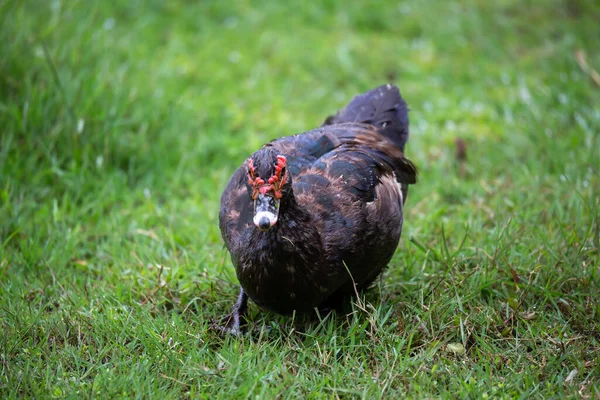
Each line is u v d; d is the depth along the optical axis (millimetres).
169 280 9797
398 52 16734
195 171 12750
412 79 15875
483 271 9570
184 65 15664
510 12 18422
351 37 17266
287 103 14828
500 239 9969
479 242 10375
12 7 13492
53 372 8000
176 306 9477
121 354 8266
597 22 17625
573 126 13648
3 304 9172
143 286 9773
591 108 13891
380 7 18266
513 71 15906
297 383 7719
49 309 9477
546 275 9516
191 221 11375
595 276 9414
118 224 11180
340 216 8453
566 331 8719
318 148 9281
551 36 17328
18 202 11359
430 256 10180
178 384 7793
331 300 9227
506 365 8195
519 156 12914
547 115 13906
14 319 8852
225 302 9594
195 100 14531
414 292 9430
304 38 17047
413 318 8914
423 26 17797
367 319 8578
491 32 17516
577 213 10633
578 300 9234
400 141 10594
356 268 8664
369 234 8625
